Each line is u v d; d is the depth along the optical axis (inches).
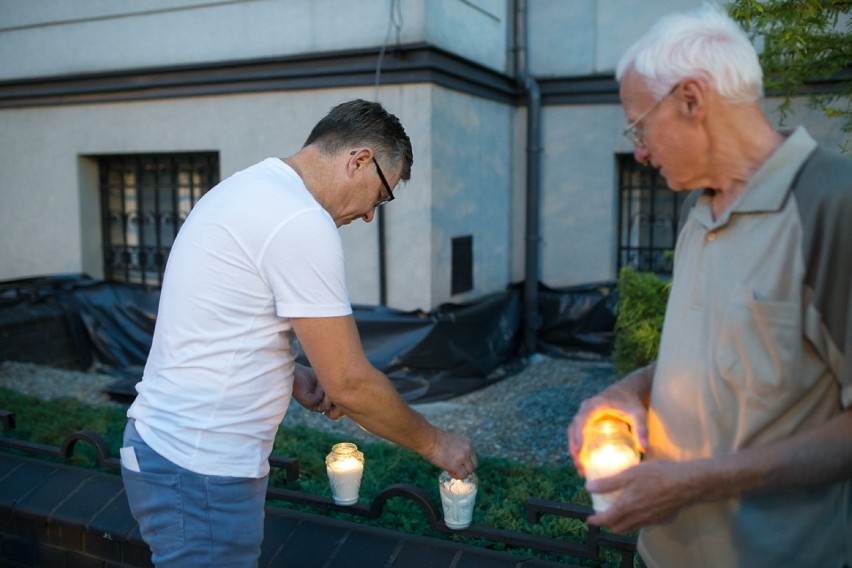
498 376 272.5
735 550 55.6
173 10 272.5
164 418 68.6
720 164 53.6
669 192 301.4
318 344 66.6
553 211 311.7
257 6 259.0
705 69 51.3
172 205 298.2
